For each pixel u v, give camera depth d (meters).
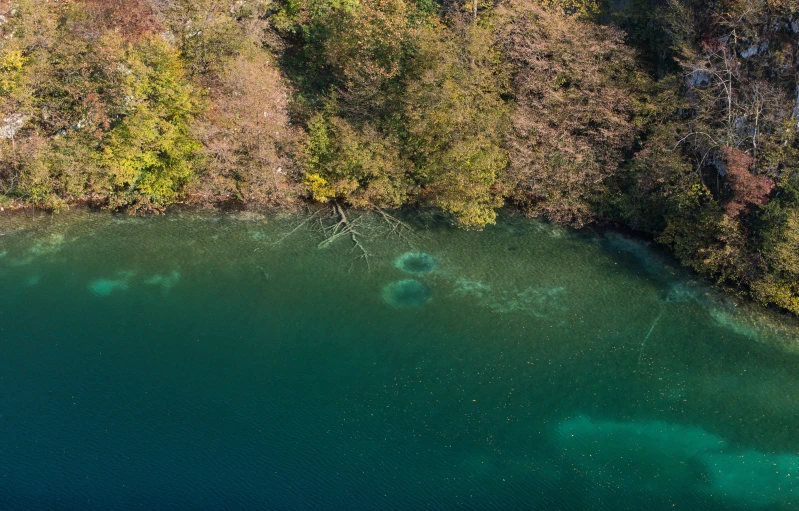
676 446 38.50
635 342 45.25
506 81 55.19
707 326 46.44
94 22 55.12
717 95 50.38
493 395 41.22
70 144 53.16
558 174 54.03
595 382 42.28
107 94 53.28
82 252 51.50
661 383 42.31
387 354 43.84
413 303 48.16
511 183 55.16
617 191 55.22
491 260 52.50
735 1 49.00
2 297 46.72
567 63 53.50
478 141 52.91
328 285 49.59
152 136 52.94
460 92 53.16
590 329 46.22
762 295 47.03
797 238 44.56
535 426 39.41
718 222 47.62
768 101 47.59
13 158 52.75
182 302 47.34
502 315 47.28
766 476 37.03
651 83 53.78
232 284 49.22
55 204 54.53
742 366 43.50
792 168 46.47
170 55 53.69
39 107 53.59
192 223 55.12
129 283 48.78
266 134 54.34
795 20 46.50
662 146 50.75
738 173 45.94
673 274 51.03
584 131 54.78
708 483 36.56
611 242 54.44
